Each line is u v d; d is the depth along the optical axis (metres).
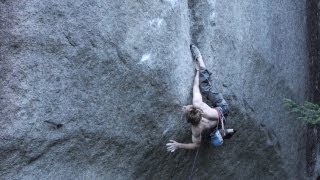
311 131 10.91
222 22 7.69
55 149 5.59
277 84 9.54
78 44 5.54
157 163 7.19
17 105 5.05
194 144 7.13
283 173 10.34
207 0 7.39
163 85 6.65
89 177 6.12
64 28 5.36
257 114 8.92
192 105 6.90
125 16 6.00
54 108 5.43
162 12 6.49
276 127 9.69
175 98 6.86
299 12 10.16
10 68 4.93
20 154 5.21
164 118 6.84
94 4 5.62
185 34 7.00
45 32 5.18
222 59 7.74
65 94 5.52
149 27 6.33
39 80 5.22
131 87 6.27
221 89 7.74
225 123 7.83
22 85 5.06
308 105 7.95
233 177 9.05
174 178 7.72
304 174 11.12
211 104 7.39
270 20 9.08
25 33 4.99
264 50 8.91
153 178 7.29
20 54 5.00
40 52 5.17
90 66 5.72
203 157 8.05
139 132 6.58
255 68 8.70
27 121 5.18
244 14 8.24
